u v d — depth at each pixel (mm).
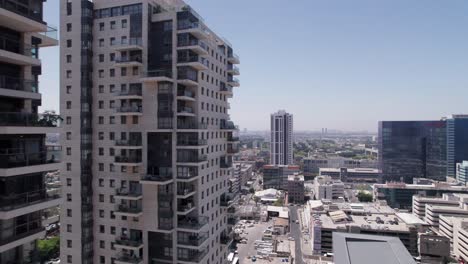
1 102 29938
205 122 63188
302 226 170125
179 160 56906
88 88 59812
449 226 138625
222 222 73312
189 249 57062
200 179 59969
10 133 27516
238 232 158750
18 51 31438
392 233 123438
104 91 59906
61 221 61375
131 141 57281
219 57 70938
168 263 57875
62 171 61062
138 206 57906
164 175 57375
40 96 31875
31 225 30469
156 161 58062
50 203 31031
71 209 60625
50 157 32312
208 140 64250
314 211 153500
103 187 60219
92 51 60500
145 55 56938
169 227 56156
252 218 187625
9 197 27547
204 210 62188
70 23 60375
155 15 58062
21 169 28203
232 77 78375
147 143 57625
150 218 57188
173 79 56375
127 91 57844
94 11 60500
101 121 60250
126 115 57938
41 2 31797
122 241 57188
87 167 59938
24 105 31938
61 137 61031
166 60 57281
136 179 58062
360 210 152375
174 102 56562
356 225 129500
